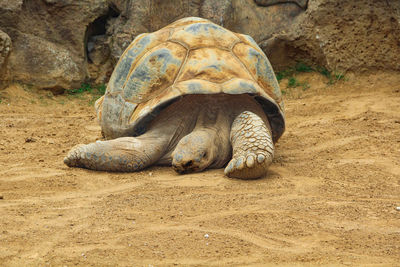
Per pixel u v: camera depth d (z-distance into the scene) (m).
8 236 4.95
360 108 14.20
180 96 7.63
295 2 19.06
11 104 16.34
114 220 5.45
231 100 8.18
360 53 18.02
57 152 9.67
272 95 8.51
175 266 4.26
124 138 7.88
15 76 17.66
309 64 18.86
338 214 5.59
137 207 5.95
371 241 4.78
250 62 8.47
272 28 19.20
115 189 6.93
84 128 12.86
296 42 18.70
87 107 17.06
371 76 17.94
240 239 4.82
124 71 8.82
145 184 7.10
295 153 9.38
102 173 7.80
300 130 11.79
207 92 7.62
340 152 9.31
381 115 12.96
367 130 11.21
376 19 17.77
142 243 4.75
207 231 5.04
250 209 5.78
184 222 5.34
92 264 4.31
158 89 8.01
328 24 18.17
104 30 20.12
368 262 4.30
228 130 7.97
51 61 18.19
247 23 19.44
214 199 6.21
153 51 8.42
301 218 5.44
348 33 18.05
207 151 7.51
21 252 4.57
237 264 4.29
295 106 15.49
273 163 8.50
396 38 17.58
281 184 7.00
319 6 18.11
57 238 4.92
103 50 19.59
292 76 19.03
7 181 7.30
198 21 9.25
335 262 4.30
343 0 17.94
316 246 4.66
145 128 8.08
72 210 5.88
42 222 5.43
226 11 19.00
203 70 7.95
